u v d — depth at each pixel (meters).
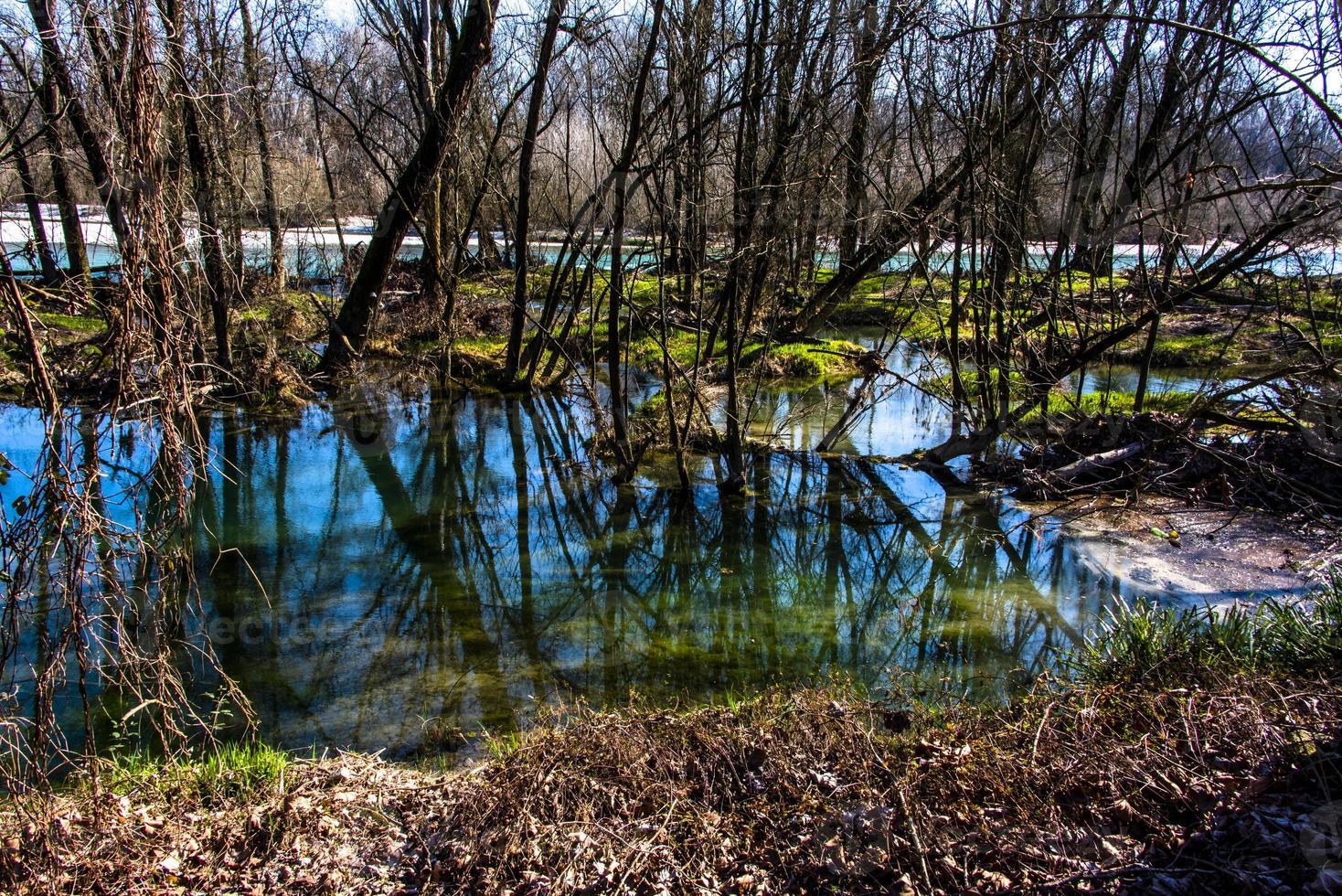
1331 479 8.54
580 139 19.67
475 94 16.56
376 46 19.66
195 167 10.96
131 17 4.14
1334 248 10.65
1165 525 8.53
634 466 10.33
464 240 20.31
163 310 4.21
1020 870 3.53
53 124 6.70
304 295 18.66
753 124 8.88
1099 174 9.38
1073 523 8.82
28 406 12.00
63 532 3.90
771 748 4.43
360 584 7.87
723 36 8.84
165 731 5.41
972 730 4.60
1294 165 8.29
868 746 4.42
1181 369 14.33
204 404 13.02
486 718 5.62
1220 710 4.23
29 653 6.09
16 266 13.86
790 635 6.93
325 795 4.32
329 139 19.73
